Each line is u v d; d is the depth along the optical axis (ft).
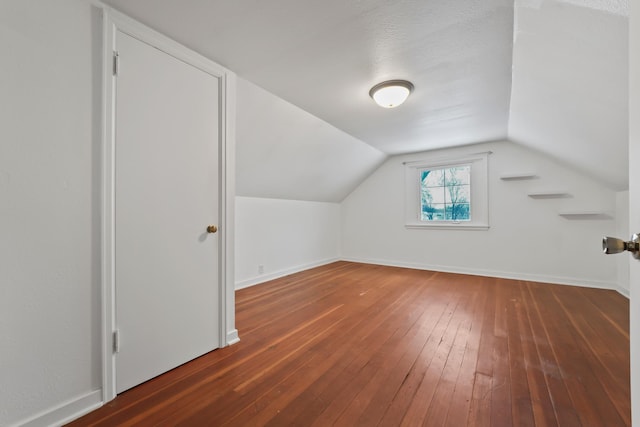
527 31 4.77
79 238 4.15
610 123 5.84
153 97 5.03
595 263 10.68
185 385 4.82
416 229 14.70
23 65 3.64
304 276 12.94
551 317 7.73
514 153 12.16
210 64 6.01
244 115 7.92
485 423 3.92
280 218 13.08
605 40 3.78
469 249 13.24
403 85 7.00
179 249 5.44
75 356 4.10
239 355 5.82
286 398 4.48
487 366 5.32
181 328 5.45
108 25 4.42
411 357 5.67
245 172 10.07
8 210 3.55
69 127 4.04
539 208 11.67
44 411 3.81
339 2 4.46
